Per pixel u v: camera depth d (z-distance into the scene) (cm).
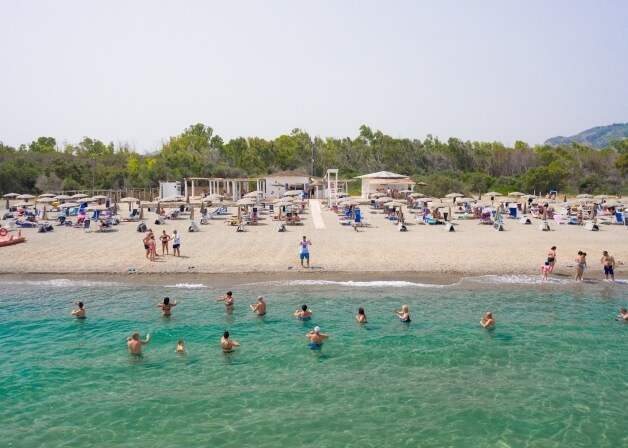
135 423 1264
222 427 1244
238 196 7212
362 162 10794
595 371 1542
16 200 6775
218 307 2156
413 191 6988
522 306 2153
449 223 4062
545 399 1376
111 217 4450
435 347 1728
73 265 2761
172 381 1492
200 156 9988
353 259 2902
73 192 7369
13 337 1828
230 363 1616
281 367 1586
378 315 2050
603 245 3259
